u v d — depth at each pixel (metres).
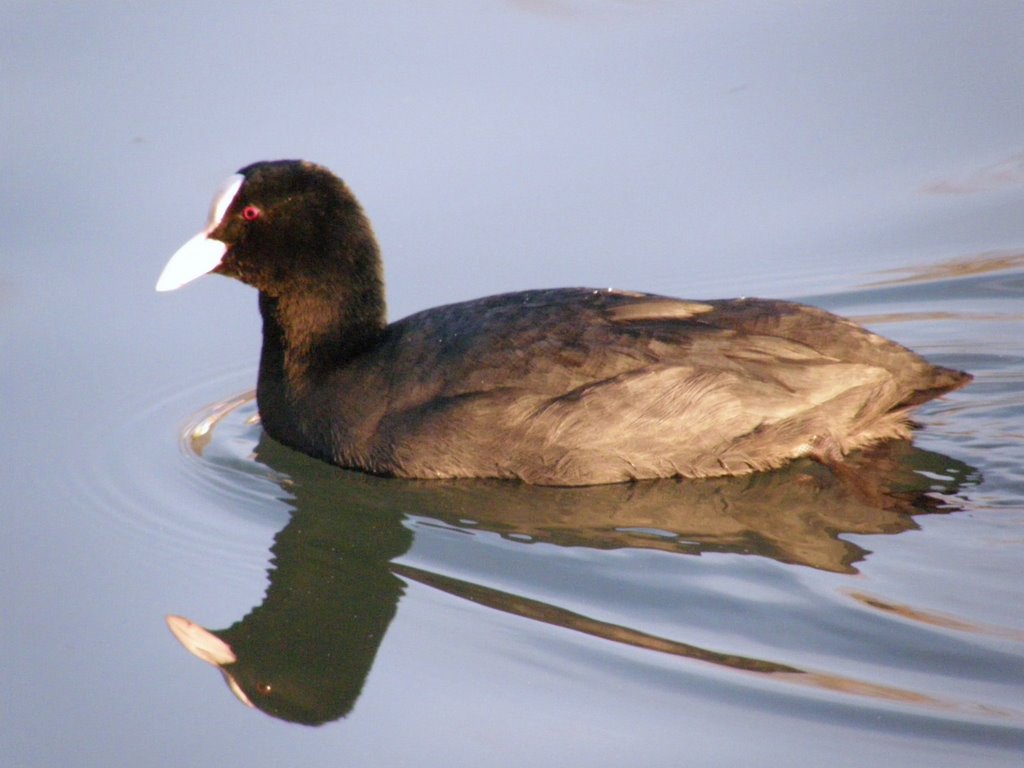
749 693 9.38
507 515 12.16
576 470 12.12
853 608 10.24
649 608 10.52
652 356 12.02
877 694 9.22
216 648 10.79
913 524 11.49
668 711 9.32
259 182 12.94
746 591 10.65
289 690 10.22
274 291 13.17
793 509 11.85
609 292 12.99
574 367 12.05
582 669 9.86
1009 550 11.00
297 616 11.19
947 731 8.80
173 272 13.07
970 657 9.52
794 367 12.00
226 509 12.77
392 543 11.99
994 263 16.55
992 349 15.09
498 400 12.07
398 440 12.43
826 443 12.24
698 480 12.31
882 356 12.27
